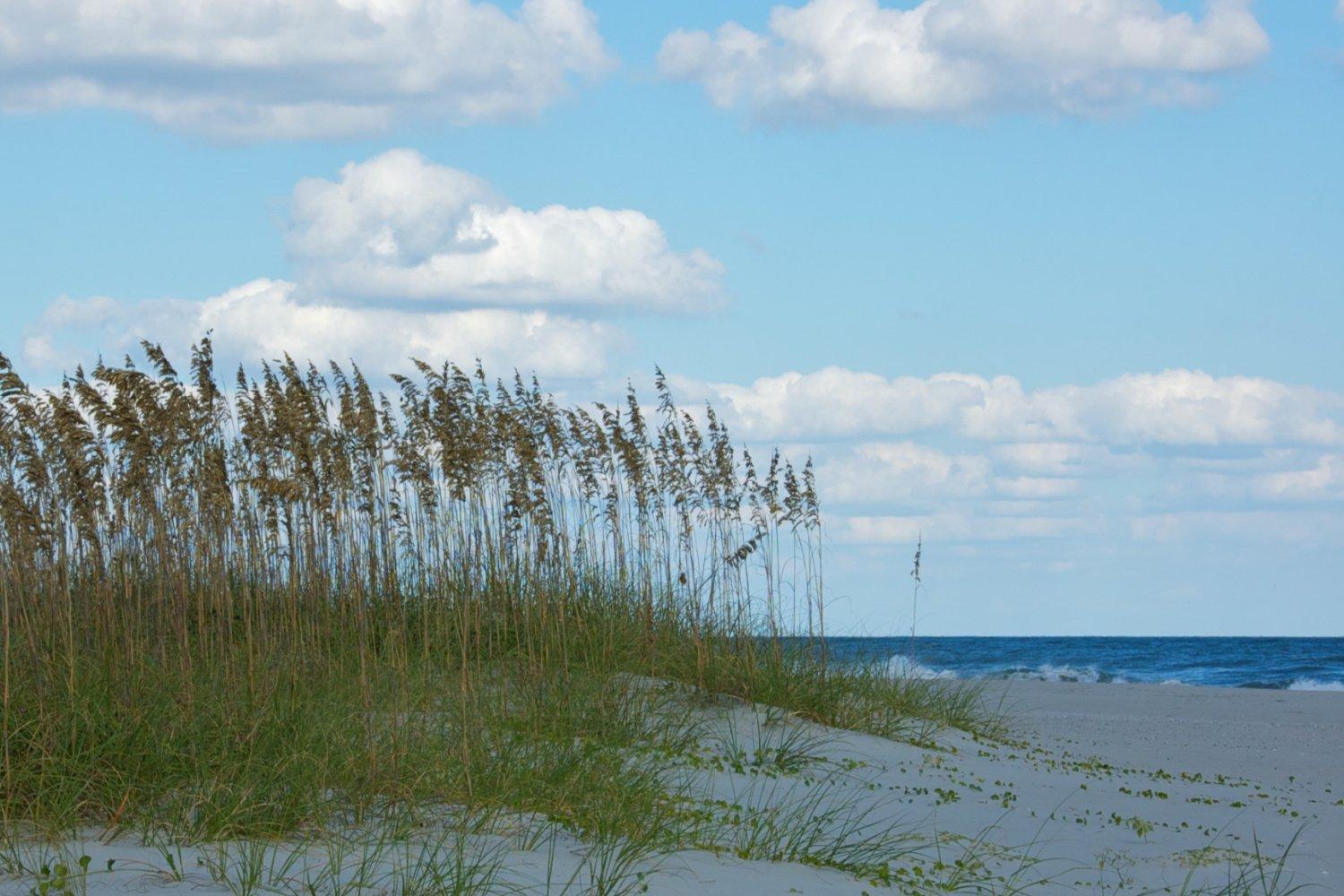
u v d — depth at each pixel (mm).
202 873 5906
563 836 7637
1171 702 27766
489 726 9594
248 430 10531
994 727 17422
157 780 7172
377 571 11984
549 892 6324
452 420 11227
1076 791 12539
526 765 8672
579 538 14469
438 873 6195
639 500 14242
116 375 8711
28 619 8281
